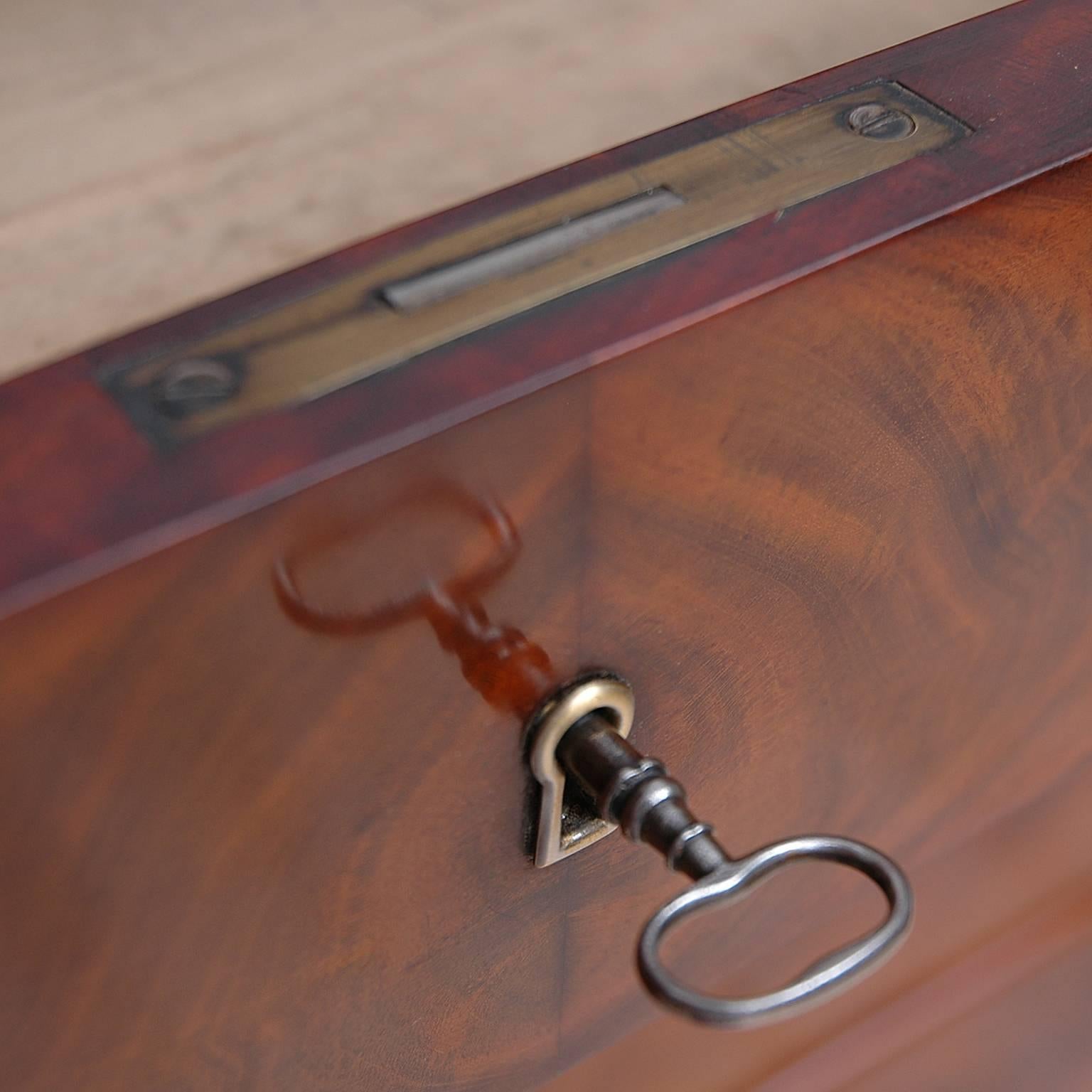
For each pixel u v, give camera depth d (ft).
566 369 0.69
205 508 0.66
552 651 0.76
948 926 1.07
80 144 0.85
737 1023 0.71
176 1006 0.76
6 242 0.82
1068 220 0.77
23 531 0.66
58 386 0.69
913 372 0.77
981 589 0.87
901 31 0.92
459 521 0.70
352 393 0.69
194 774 0.71
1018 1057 1.08
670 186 0.75
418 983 0.83
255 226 0.83
